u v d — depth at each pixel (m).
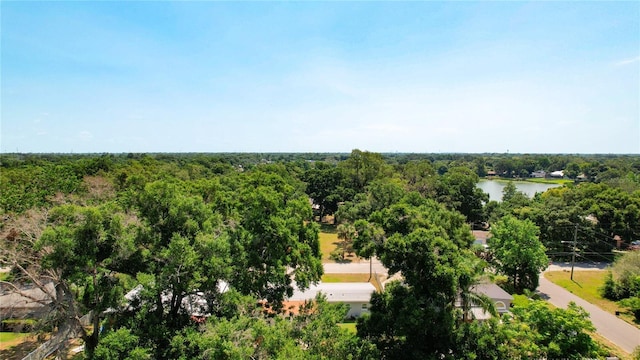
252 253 21.94
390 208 21.33
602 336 26.34
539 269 36.16
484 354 17.72
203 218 20.50
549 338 17.70
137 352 14.82
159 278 16.66
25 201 31.09
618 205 46.41
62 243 16.17
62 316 18.64
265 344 15.25
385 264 19.44
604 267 43.47
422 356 17.38
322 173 71.88
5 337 23.58
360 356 17.53
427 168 79.31
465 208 63.56
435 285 18.44
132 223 18.77
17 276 21.48
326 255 47.66
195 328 17.22
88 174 61.03
